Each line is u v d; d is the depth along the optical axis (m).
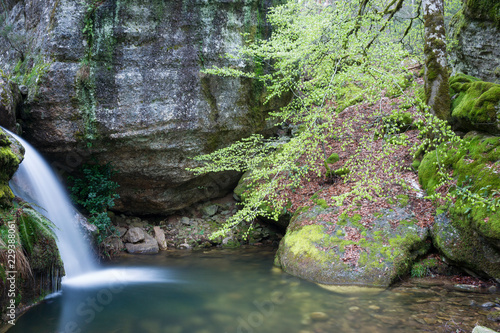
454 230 5.14
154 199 8.28
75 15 6.49
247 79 7.87
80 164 7.23
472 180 5.20
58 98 6.46
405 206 5.94
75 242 6.11
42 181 6.25
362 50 5.91
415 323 3.69
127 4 6.71
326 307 4.27
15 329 3.82
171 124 7.15
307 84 7.05
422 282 4.92
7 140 4.77
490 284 4.70
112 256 7.15
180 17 7.09
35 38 7.11
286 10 7.38
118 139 6.92
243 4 7.58
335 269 5.18
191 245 7.96
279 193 7.94
